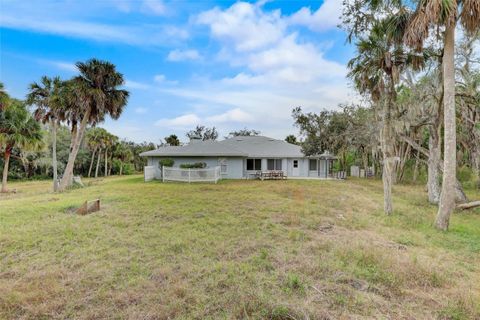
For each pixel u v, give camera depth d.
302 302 3.27
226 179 22.45
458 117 14.98
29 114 20.11
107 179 28.22
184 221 7.55
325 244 5.55
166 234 6.25
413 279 3.92
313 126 22.92
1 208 9.45
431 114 12.58
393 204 11.45
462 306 3.20
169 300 3.35
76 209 9.21
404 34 7.72
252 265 4.47
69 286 3.74
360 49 9.51
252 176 24.28
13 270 4.26
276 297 3.38
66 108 17.12
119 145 40.94
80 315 3.07
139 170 48.53
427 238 6.30
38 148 21.17
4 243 5.54
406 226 7.41
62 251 5.12
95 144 34.16
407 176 26.28
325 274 4.11
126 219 7.73
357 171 30.81
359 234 6.52
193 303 3.30
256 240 5.83
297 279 3.79
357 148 24.14
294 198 12.16
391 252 5.08
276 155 25.00
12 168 29.81
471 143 16.48
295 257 4.83
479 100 12.69
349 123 20.75
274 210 9.14
